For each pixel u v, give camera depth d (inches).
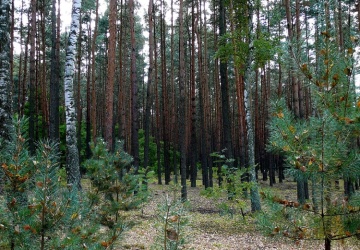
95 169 236.7
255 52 426.9
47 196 114.0
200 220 411.2
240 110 636.1
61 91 1277.1
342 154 111.9
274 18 577.0
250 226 382.3
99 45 1357.0
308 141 122.0
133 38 625.9
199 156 1362.0
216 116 1038.4
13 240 109.7
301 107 551.8
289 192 745.0
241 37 441.7
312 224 117.7
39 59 929.5
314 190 118.7
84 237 121.6
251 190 417.4
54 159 121.0
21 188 116.4
